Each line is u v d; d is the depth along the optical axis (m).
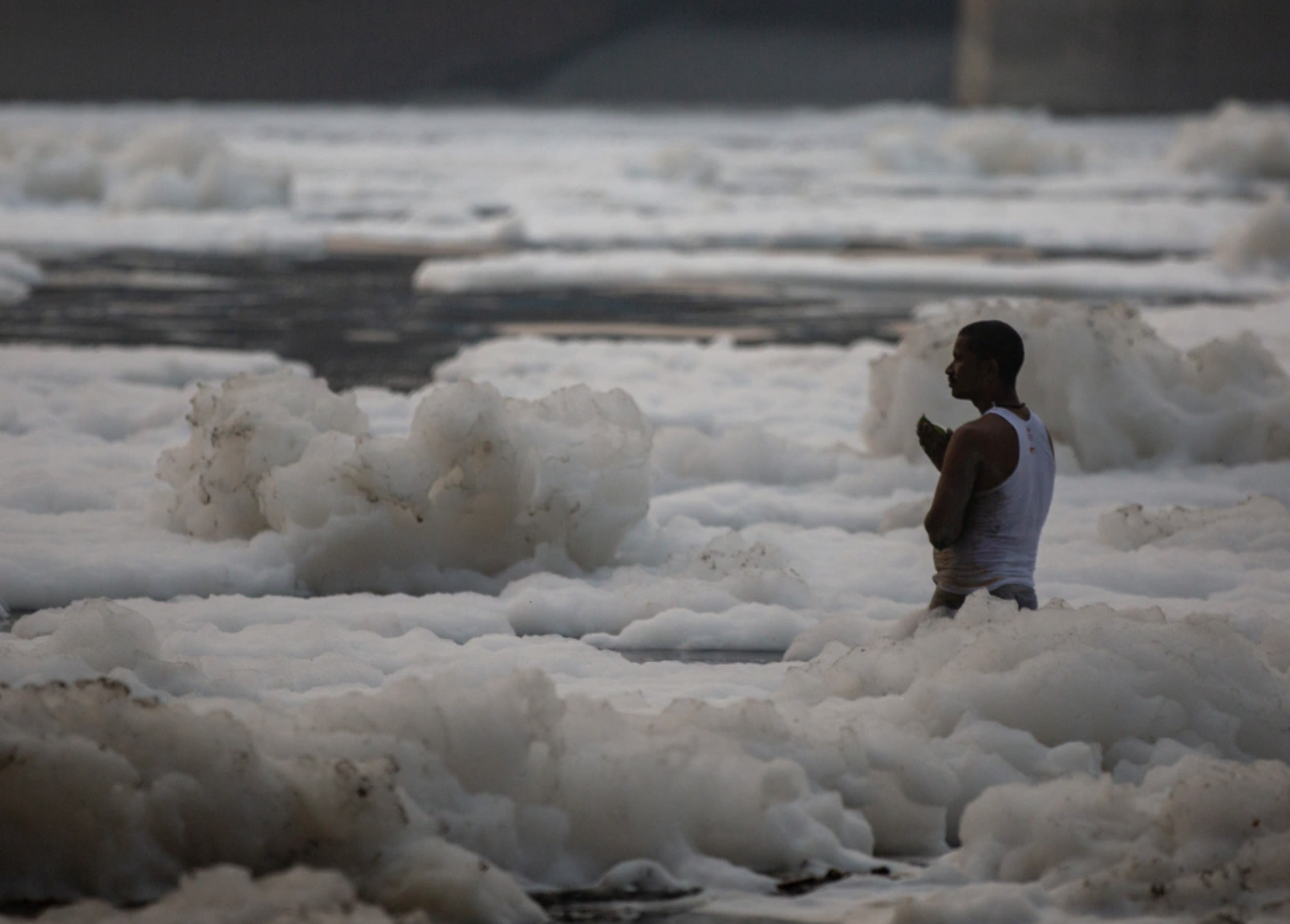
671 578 26.52
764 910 14.29
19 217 113.56
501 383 46.78
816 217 118.75
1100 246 101.44
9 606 25.09
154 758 14.54
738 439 36.38
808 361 53.19
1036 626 18.86
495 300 72.56
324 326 62.78
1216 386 38.56
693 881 15.01
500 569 27.72
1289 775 15.25
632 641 23.89
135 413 40.34
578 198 139.25
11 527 29.19
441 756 15.36
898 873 15.37
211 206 122.81
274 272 83.56
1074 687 17.62
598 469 28.02
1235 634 18.80
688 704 17.03
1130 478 36.09
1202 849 14.65
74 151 128.25
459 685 15.89
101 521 30.17
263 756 14.64
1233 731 17.75
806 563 27.98
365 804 14.10
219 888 12.86
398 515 27.27
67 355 50.09
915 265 87.00
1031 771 16.81
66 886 14.12
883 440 37.16
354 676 19.97
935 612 21.53
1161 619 19.86
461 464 27.11
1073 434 37.34
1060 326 37.34
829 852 15.52
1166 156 184.00
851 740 16.62
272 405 29.31
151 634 19.53
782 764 15.84
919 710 17.97
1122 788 15.70
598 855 15.35
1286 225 82.19
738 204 132.88
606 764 15.54
